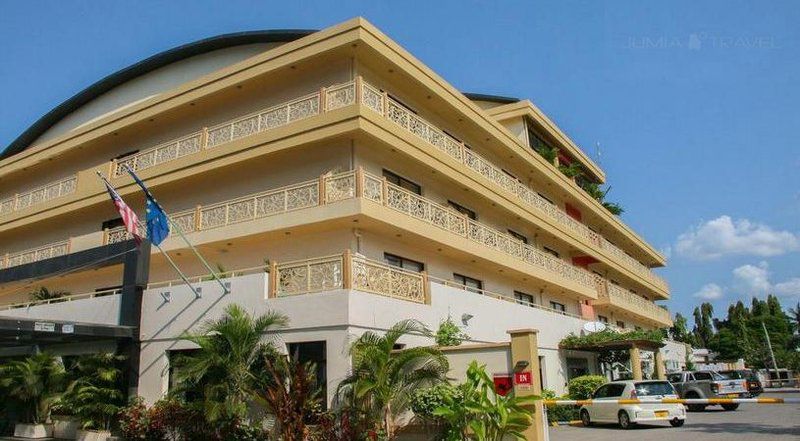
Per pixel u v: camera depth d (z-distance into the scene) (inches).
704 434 653.9
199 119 889.5
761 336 3063.5
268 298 599.5
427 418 483.8
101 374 647.1
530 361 498.3
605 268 1487.5
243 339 530.0
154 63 1040.2
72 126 1163.3
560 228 1170.6
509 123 1239.5
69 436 682.8
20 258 995.3
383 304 594.2
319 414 507.8
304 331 566.9
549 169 1184.2
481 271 925.8
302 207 683.4
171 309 661.3
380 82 787.4
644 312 1657.2
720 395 1042.1
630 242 1743.4
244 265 762.8
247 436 537.3
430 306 673.6
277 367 517.0
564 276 1137.4
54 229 1037.8
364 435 477.1
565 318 1033.5
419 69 805.9
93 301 738.2
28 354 810.8
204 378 529.3
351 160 706.8
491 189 920.9
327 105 708.7
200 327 629.3
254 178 793.6
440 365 506.3
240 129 788.0
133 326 674.2
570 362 1011.9
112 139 979.9
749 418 858.8
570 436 676.1
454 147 862.5
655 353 1132.5
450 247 785.6
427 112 881.5
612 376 1168.8
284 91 803.4
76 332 615.8
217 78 828.0
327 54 738.8
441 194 871.1
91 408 639.1
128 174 885.2
